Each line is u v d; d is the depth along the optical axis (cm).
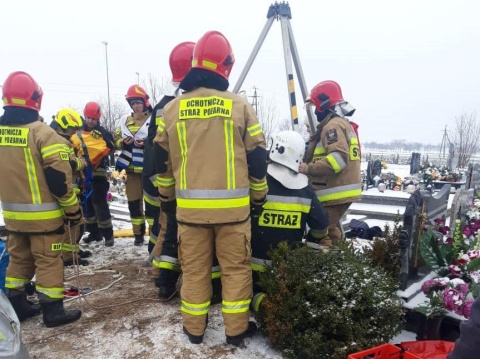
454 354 175
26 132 338
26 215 343
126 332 346
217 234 313
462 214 504
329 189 445
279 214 357
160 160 328
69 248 511
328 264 315
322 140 439
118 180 1382
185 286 321
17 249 362
